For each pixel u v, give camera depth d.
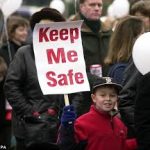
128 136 9.24
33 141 10.02
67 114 8.91
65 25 9.38
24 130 10.18
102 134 9.08
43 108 10.19
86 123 9.09
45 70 9.30
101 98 9.08
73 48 9.38
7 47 14.77
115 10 17.47
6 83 10.35
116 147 9.11
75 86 9.29
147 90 8.13
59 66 9.33
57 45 9.38
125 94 9.27
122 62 10.18
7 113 13.72
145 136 8.12
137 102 8.22
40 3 32.84
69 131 8.89
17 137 10.36
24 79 10.38
